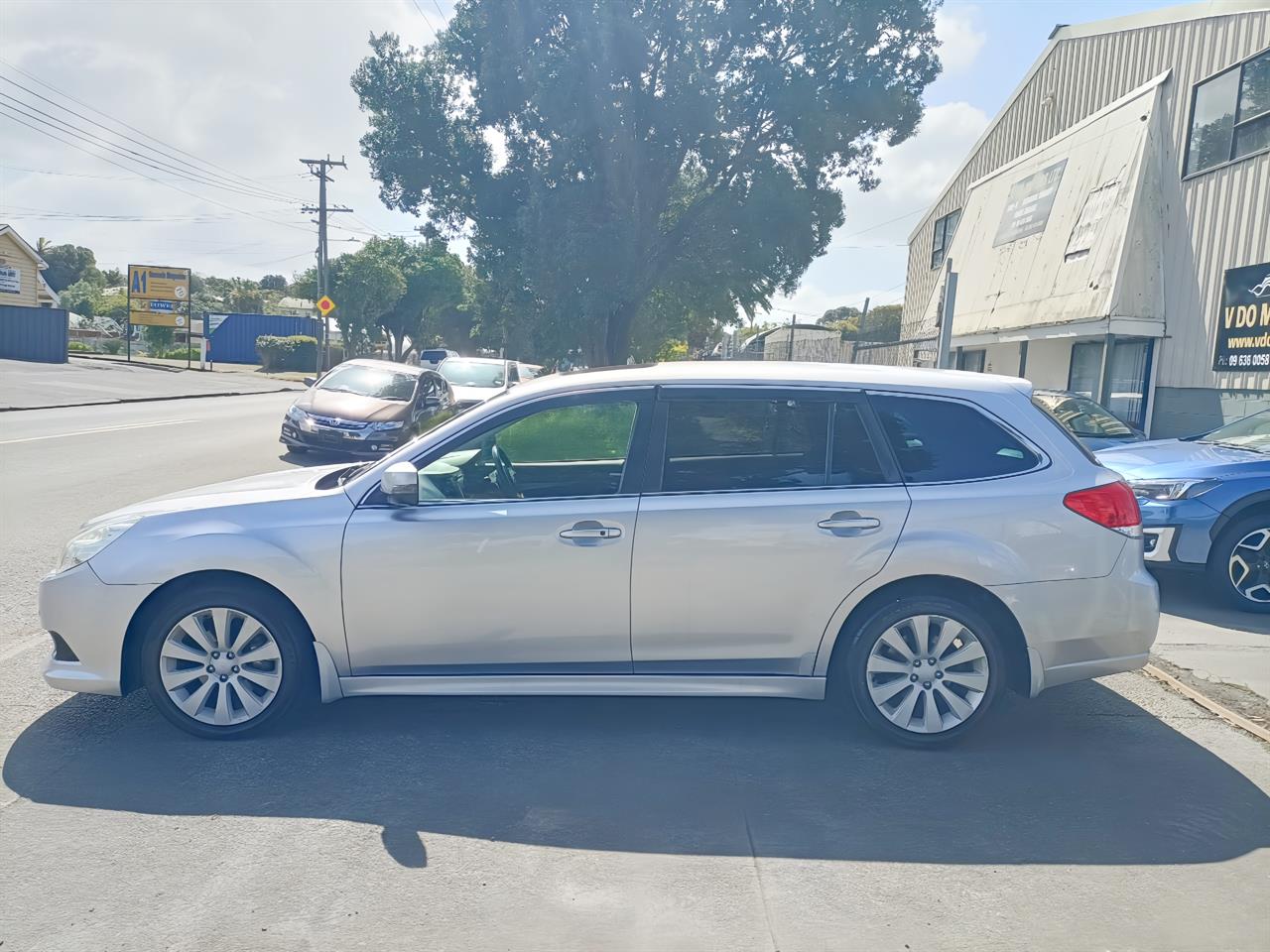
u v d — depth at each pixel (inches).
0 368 1280.8
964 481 183.9
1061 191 770.8
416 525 180.9
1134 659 185.2
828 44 996.6
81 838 146.6
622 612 181.6
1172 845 149.7
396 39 1115.9
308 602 179.8
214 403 1122.7
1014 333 778.8
